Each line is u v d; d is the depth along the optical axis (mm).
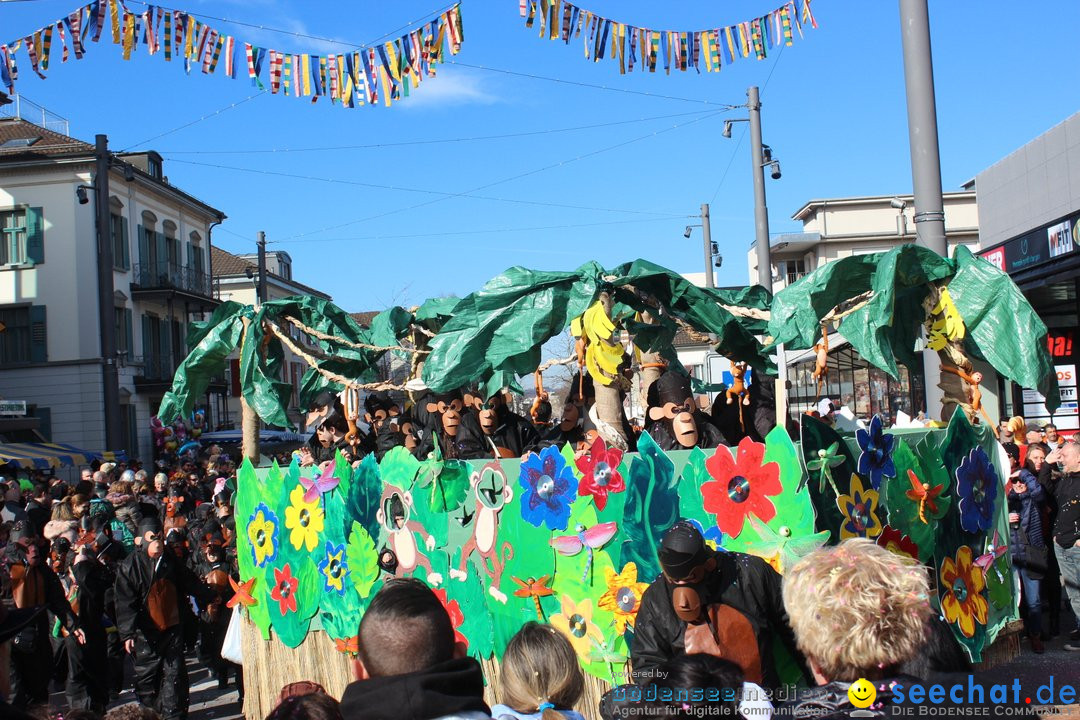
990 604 5078
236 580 8477
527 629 3213
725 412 6488
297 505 6613
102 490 12734
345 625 6086
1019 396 14086
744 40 7426
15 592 7297
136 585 7262
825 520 4270
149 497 11695
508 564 5148
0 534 9273
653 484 4641
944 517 4828
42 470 19031
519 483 5121
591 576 4766
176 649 7332
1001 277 5211
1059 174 13672
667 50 7395
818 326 5176
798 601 2619
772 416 6379
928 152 8039
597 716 4672
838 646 2500
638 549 4621
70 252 27969
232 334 7598
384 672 2668
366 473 6059
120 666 8273
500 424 6824
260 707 6914
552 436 6652
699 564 3557
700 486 4543
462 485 5445
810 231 37375
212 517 8727
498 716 2961
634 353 6996
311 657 6430
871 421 4594
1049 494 8016
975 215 37406
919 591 2547
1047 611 9102
